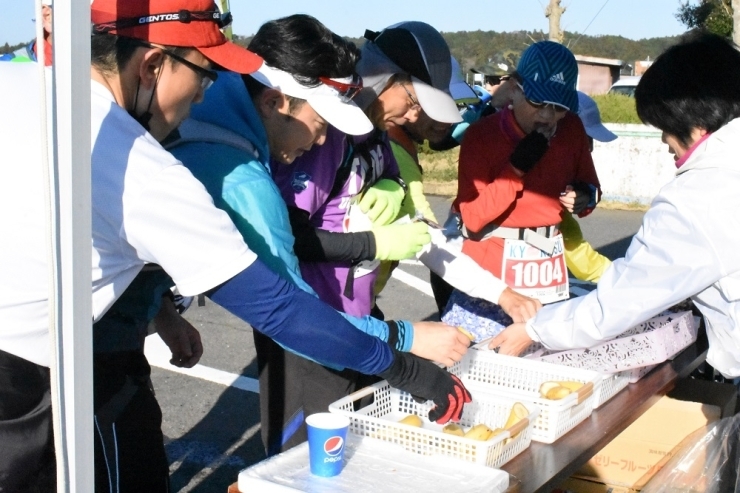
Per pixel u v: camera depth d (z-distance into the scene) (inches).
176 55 63.9
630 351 93.2
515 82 123.5
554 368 90.4
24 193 60.4
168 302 102.1
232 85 81.5
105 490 77.4
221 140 79.0
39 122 56.0
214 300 67.0
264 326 67.9
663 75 82.7
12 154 60.6
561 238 130.0
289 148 86.2
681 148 84.9
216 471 147.5
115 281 65.0
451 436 70.9
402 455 70.4
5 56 91.7
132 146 60.7
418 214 113.5
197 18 64.3
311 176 92.4
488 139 123.6
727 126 79.7
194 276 62.8
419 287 291.3
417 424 77.3
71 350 54.4
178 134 79.4
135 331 79.6
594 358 95.0
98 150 59.7
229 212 77.0
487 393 86.3
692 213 78.3
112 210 60.5
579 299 88.9
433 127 117.8
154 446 83.4
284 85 81.2
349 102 84.3
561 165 125.9
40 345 63.7
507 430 72.6
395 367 74.9
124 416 79.3
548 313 91.0
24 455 64.7
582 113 169.8
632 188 514.9
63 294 54.1
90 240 54.4
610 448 107.3
